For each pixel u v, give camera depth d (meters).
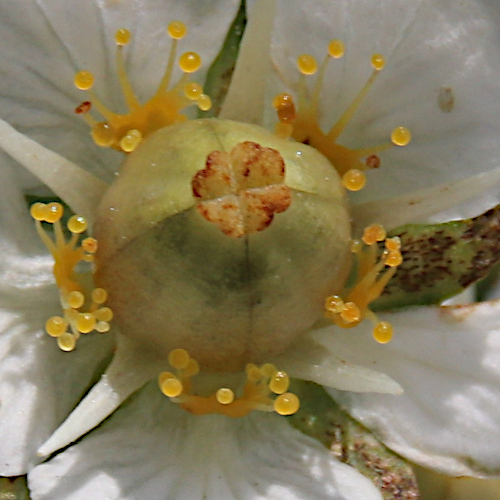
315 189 0.07
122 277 0.07
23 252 0.07
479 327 0.07
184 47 0.08
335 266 0.07
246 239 0.07
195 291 0.07
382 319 0.08
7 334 0.07
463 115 0.08
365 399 0.07
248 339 0.07
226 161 0.07
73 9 0.07
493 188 0.08
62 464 0.07
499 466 0.07
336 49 0.07
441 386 0.07
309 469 0.07
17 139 0.07
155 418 0.07
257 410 0.07
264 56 0.07
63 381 0.07
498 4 0.08
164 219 0.07
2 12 0.07
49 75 0.08
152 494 0.07
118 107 0.08
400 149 0.08
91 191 0.07
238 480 0.07
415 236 0.08
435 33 0.08
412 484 0.07
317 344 0.07
